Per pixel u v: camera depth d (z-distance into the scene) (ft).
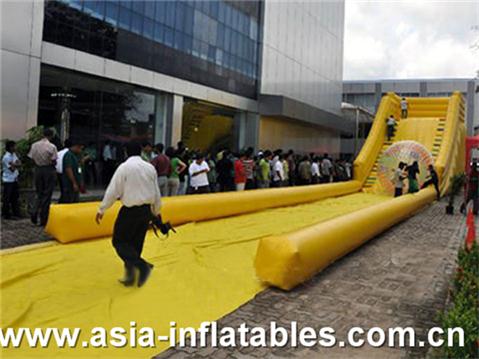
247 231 30.76
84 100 48.24
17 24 38.75
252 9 75.56
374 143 71.10
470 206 45.42
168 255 22.80
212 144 67.87
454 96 77.05
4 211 30.48
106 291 17.07
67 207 24.39
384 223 31.35
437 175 57.67
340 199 55.72
